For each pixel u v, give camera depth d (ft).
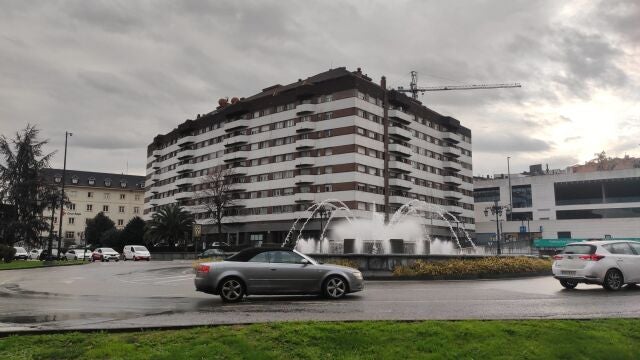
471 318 30.81
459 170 331.16
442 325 26.43
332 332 24.63
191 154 328.49
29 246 182.19
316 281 43.01
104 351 21.83
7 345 22.79
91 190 435.94
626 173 334.44
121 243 283.79
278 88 319.06
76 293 50.88
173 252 222.07
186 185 330.75
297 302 40.73
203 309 36.17
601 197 346.33
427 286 57.52
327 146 256.11
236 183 289.74
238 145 294.05
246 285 41.70
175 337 23.91
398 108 285.43
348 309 35.63
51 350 22.18
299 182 259.19
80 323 28.94
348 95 253.44
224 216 289.94
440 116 326.85
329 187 252.21
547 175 360.07
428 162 308.40
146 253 183.21
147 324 27.99
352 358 21.84
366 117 258.78
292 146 267.80
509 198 366.63
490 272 73.61
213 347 22.29
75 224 424.46
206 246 260.42
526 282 64.54
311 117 264.31
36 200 181.37
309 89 263.70
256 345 22.88
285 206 265.54
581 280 50.19
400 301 41.01
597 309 35.88
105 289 55.83
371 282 64.39
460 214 332.60
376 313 33.32
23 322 29.81
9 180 182.91
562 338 24.95
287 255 43.52
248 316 32.01
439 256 73.77
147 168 406.62
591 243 51.49
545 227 336.49
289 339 23.52
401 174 278.05
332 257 70.38
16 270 104.17
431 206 303.07
